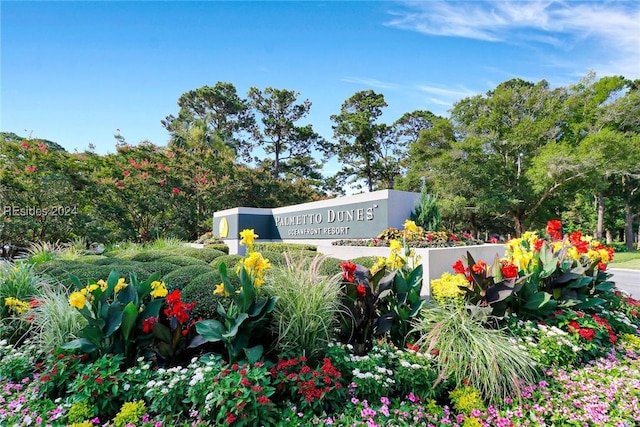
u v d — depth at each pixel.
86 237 13.61
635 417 2.38
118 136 18.78
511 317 3.44
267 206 23.00
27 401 2.45
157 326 2.71
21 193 12.39
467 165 19.66
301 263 3.30
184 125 27.67
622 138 17.11
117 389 2.38
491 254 6.73
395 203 9.01
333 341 2.97
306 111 32.25
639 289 8.55
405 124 30.84
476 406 2.42
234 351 2.64
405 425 2.22
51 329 3.13
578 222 26.06
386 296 3.36
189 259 6.08
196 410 2.31
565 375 2.84
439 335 2.84
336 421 2.22
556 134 21.11
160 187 18.08
